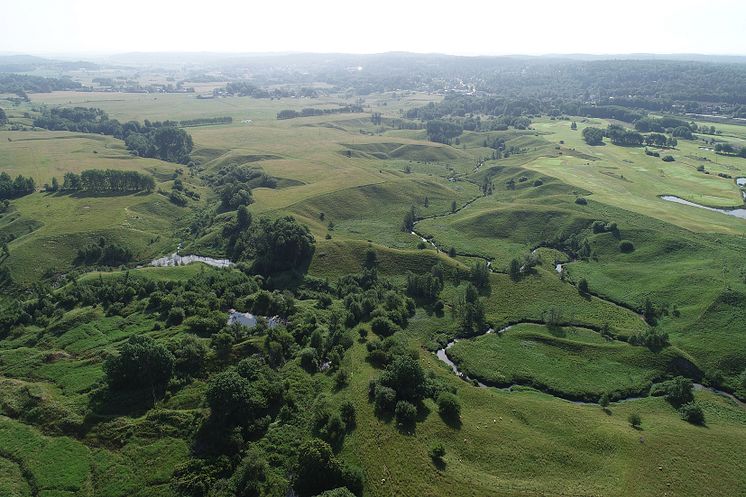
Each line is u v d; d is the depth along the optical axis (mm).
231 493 66312
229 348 96312
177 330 105000
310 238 154500
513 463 71688
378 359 96688
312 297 132875
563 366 104438
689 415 87875
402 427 76062
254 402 79188
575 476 69875
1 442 75312
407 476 67188
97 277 131375
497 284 136875
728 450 77500
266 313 117250
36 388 86125
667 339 110312
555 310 118938
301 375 91375
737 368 101750
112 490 67312
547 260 156125
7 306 123438
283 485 67688
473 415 83000
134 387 85000
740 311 115812
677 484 69000
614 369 103125
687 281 131125
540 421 83250
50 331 107375
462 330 118188
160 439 75250
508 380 100750
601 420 85250
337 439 74188
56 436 76688
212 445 73812
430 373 94875
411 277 134000
